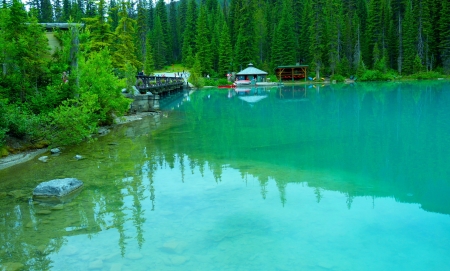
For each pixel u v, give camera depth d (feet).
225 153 40.27
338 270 15.79
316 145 44.24
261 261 16.61
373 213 22.21
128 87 83.10
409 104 85.92
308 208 23.17
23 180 30.40
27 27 47.83
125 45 130.72
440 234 19.17
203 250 17.76
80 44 53.62
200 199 25.11
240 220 21.34
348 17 256.52
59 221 21.66
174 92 157.58
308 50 256.32
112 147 44.21
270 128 58.29
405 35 219.61
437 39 220.84
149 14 378.32
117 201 24.97
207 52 246.68
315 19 228.63
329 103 96.07
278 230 19.88
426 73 204.95
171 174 31.78
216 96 136.67
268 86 200.85
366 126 57.67
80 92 50.11
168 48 317.63
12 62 45.24
